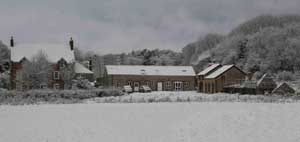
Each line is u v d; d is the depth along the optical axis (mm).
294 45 99938
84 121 23234
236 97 44312
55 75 70688
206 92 74188
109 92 53094
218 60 121125
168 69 87562
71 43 76562
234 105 31812
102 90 52406
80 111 28734
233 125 20016
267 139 16875
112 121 23297
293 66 97375
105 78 87625
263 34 114750
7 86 70625
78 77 71812
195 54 154750
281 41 106688
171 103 35812
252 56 105250
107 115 26141
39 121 23344
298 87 65500
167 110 28766
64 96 47000
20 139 17672
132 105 34000
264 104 32625
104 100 41719
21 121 23453
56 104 36844
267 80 60250
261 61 102000
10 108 32094
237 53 112875
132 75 84438
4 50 87750
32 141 17188
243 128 19297
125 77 84250
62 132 19328
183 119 23719
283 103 34438
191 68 88688
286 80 86938
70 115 26250
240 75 71375
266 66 98812
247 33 148875
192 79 86250
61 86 70562
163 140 17375
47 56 70812
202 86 77812
